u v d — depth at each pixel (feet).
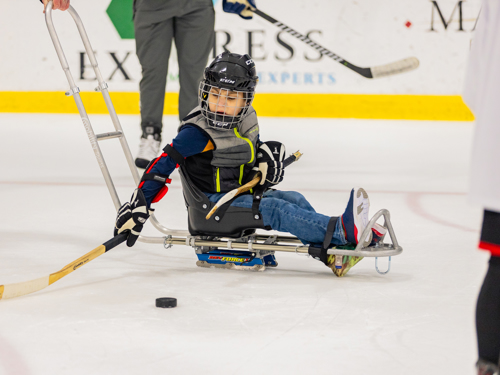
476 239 18.21
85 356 9.14
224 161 14.49
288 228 13.88
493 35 7.69
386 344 9.76
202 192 14.56
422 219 21.52
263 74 68.44
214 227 14.62
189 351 9.37
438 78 67.41
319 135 53.31
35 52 67.82
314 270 14.78
